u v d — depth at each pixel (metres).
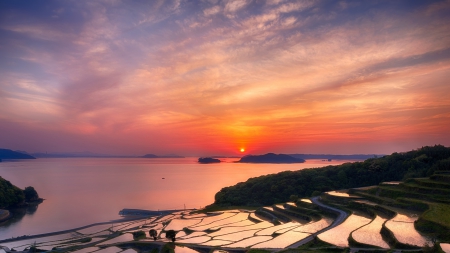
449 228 73.44
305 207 143.75
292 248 79.06
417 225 80.62
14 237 157.12
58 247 126.31
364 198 134.62
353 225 97.06
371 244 73.88
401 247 69.69
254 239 102.19
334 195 146.25
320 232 97.62
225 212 181.25
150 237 130.88
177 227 151.38
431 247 64.25
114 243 121.75
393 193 126.88
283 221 135.12
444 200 103.12
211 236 117.19
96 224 185.00
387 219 100.06
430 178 127.69
